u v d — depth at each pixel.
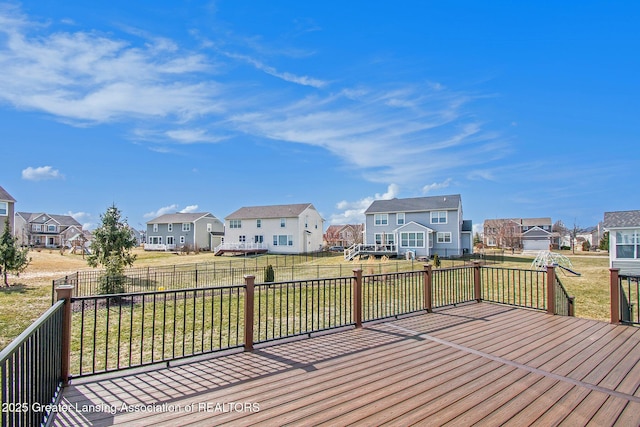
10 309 10.07
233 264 26.61
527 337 5.08
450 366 3.93
